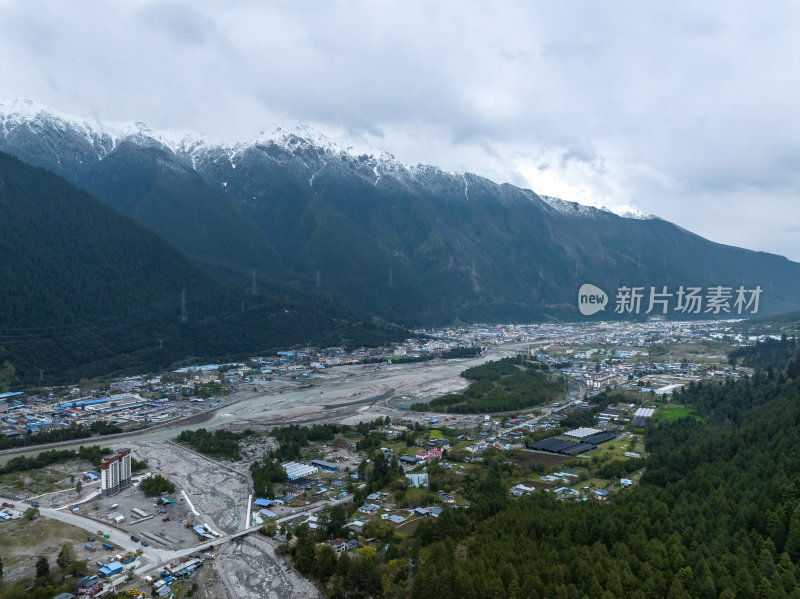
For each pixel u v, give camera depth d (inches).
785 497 5723.4
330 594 5777.6
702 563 4911.4
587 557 5226.4
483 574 5054.1
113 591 5787.4
